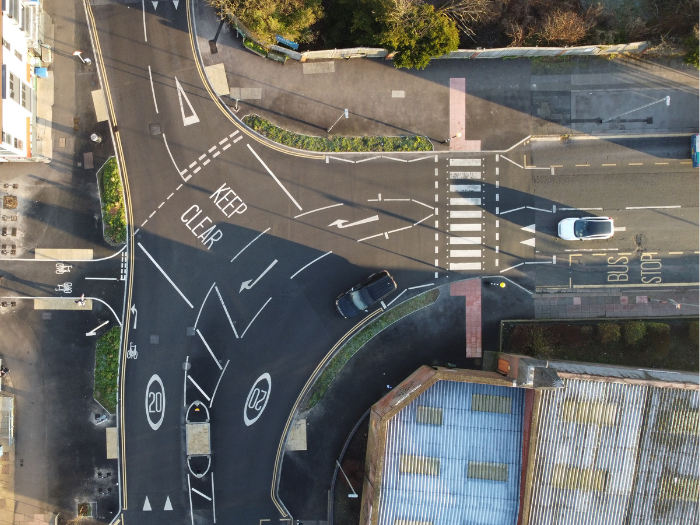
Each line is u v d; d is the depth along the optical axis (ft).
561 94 119.96
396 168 119.34
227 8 110.42
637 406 97.30
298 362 118.73
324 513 118.01
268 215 118.93
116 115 117.91
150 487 117.70
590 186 119.85
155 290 118.32
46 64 118.01
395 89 119.24
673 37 114.42
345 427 118.32
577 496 98.68
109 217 117.70
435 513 102.12
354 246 119.24
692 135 119.55
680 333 119.14
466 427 102.53
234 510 118.01
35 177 118.11
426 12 107.24
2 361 118.01
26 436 118.01
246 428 118.11
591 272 120.06
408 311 119.03
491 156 119.85
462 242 119.55
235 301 118.62
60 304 118.21
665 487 98.07
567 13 113.09
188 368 118.11
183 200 118.32
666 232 120.06
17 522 117.50
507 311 119.34
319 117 119.24
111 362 117.60
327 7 119.14
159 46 118.01
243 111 118.73
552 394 97.35
